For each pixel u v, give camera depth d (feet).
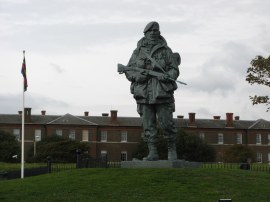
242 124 397.39
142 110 84.89
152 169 79.71
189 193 69.97
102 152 374.43
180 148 321.11
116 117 381.40
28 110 366.02
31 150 343.05
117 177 76.38
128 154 378.32
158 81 82.38
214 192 70.54
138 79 83.10
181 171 78.69
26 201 66.69
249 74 163.43
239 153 341.00
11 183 79.00
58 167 127.03
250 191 72.43
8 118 367.04
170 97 83.35
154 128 84.89
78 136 371.56
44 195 69.56
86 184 73.72
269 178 82.58
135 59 84.89
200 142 328.08
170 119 83.97
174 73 82.69
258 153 391.24
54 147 305.32
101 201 65.98
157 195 68.90
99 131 376.89
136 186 72.33
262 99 162.09
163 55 83.76
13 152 315.58
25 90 135.85
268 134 394.11
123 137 379.76
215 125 389.60
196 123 388.57
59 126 368.68
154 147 85.10
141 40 85.40
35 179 80.43
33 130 364.17
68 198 67.56
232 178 78.59
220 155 384.88
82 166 104.53
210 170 82.02
